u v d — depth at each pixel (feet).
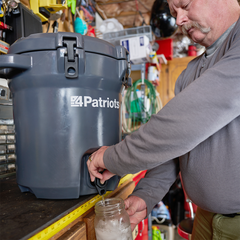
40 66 1.74
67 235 1.51
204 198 2.16
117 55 2.03
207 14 2.19
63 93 1.79
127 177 3.16
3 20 3.24
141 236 4.15
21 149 1.91
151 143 1.50
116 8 9.66
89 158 1.90
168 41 11.62
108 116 2.02
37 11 3.86
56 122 1.80
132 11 10.02
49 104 1.79
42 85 1.78
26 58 1.73
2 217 1.51
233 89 1.39
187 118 1.41
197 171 2.12
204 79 1.47
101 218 1.64
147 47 7.77
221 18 2.19
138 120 8.65
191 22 2.34
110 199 1.82
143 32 7.64
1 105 3.01
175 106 1.47
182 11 2.39
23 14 3.27
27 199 1.94
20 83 1.83
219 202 2.04
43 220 1.45
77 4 5.10
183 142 1.44
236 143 1.82
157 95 9.11
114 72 1.99
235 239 2.12
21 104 1.88
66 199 1.92
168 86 13.08
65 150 1.81
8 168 3.10
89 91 1.86
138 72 9.79
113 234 1.58
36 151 1.82
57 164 1.81
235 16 2.21
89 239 1.79
